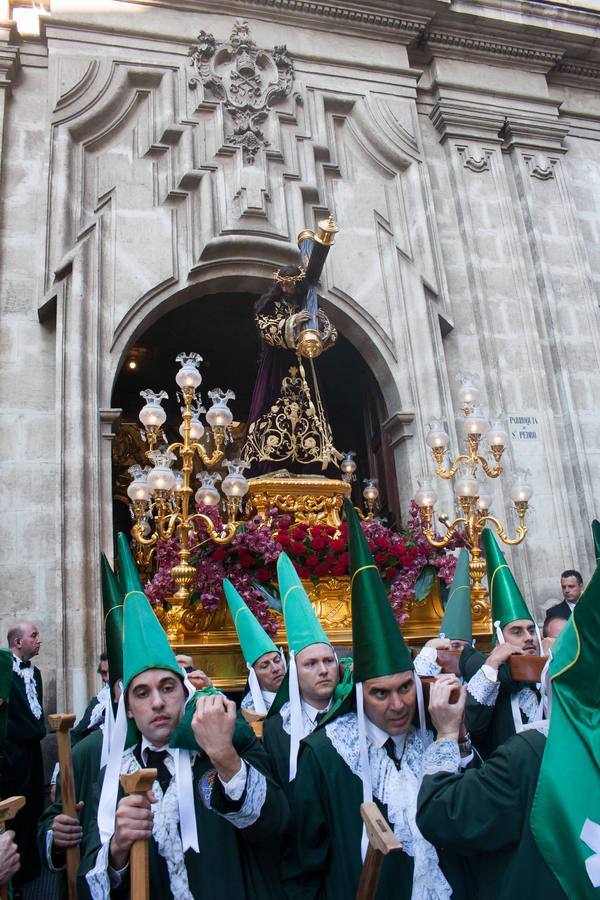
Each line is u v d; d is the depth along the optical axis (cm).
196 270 836
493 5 1032
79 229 808
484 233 981
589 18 1079
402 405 855
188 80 886
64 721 286
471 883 232
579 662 199
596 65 1123
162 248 839
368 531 561
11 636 543
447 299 922
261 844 235
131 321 808
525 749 206
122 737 237
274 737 290
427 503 600
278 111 912
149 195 852
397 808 237
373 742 249
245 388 1231
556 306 979
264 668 367
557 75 1120
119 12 889
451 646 354
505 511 865
